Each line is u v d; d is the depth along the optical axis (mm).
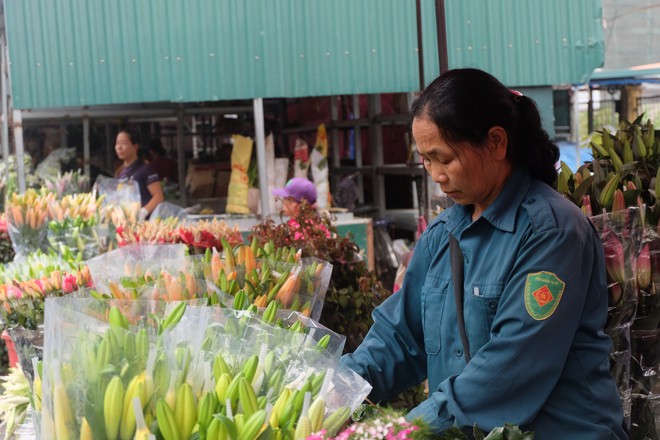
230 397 1456
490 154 1834
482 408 1744
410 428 1496
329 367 1666
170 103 7484
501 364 1731
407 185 7461
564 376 1799
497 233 1861
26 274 3301
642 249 2391
